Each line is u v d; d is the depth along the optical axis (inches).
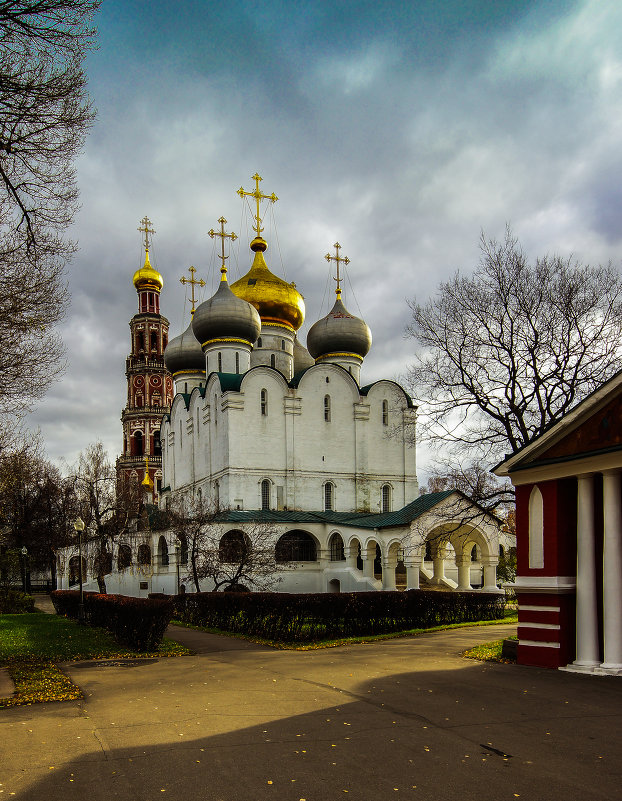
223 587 2022.6
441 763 410.3
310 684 661.9
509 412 1122.7
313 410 2512.3
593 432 741.9
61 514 3257.9
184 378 3056.1
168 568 2363.4
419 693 609.6
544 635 767.7
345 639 1091.9
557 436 777.6
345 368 2770.7
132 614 1028.5
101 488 2490.2
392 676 701.3
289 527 2247.8
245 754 426.9
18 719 519.2
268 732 478.0
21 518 3201.3
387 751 433.1
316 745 446.0
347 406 2576.3
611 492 730.8
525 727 491.2
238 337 2628.0
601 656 748.0
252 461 2380.7
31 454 2340.1
